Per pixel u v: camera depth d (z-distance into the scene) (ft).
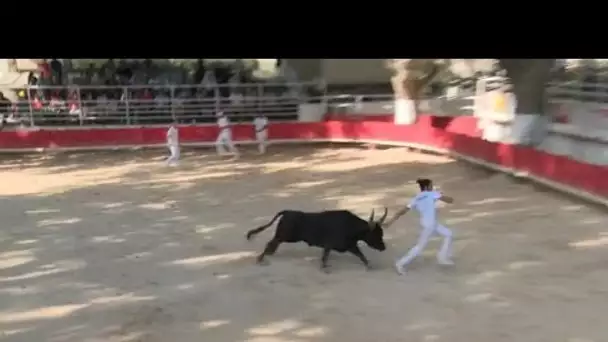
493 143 57.98
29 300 29.81
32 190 54.65
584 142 54.54
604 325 25.99
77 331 26.32
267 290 30.48
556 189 48.67
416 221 42.73
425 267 33.40
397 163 64.80
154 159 70.18
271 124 78.59
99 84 86.79
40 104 80.18
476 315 27.17
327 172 61.00
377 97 87.76
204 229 41.39
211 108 82.23
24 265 34.83
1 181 58.95
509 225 40.75
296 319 27.07
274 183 56.03
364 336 25.32
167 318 27.45
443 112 83.25
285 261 34.81
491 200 47.50
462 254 35.37
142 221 43.68
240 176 59.57
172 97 80.74
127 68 89.97
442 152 67.46
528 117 59.82
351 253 36.01
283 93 87.76
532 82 59.47
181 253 36.45
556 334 25.26
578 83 63.77
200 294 30.14
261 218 43.93
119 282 31.96
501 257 34.65
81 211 46.83
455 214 43.88
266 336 25.46
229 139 71.61
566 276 31.55
